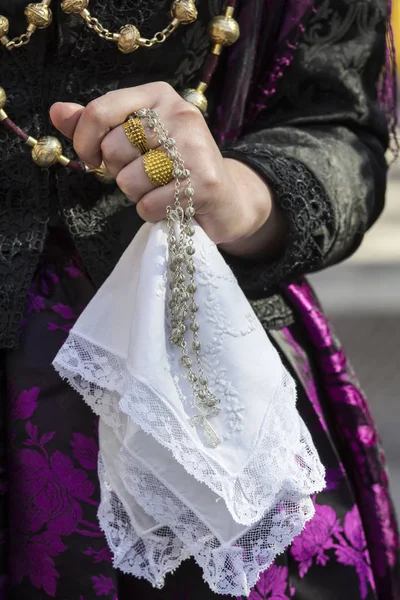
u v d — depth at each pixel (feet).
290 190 5.02
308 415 5.32
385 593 5.51
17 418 4.97
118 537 4.88
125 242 5.08
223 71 5.20
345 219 5.17
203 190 4.74
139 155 4.74
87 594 4.94
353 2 5.26
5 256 4.96
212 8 5.08
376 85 5.44
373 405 14.08
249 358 4.78
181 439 4.72
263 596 5.10
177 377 4.77
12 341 4.94
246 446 4.76
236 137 5.26
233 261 5.15
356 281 22.31
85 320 4.84
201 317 4.78
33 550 4.95
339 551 5.28
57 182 5.00
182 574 5.06
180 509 4.83
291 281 5.20
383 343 17.54
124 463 4.82
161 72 5.09
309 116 5.32
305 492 4.83
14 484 4.98
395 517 5.53
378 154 5.41
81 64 5.01
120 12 5.00
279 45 5.25
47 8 4.88
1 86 4.97
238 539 4.84
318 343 5.44
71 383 4.84
